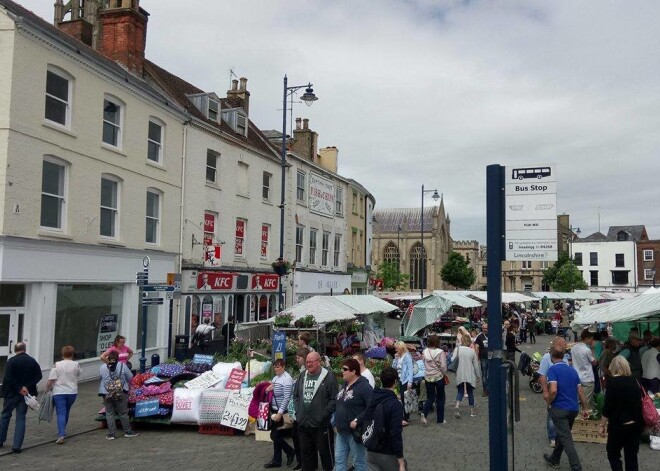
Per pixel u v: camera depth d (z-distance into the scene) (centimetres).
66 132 1648
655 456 945
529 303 6097
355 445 703
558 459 875
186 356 2139
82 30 2358
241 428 1100
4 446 1001
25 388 972
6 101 1447
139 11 2388
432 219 8881
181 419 1136
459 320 3228
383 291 6762
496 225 511
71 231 1677
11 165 1448
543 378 855
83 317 1762
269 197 2975
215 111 2611
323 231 3656
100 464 900
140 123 2017
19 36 1476
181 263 2250
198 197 2369
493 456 470
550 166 504
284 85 2314
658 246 7462
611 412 760
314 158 3738
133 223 1977
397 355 1290
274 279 2923
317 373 784
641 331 2027
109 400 1079
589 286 7688
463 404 1477
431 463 902
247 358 1355
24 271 1495
